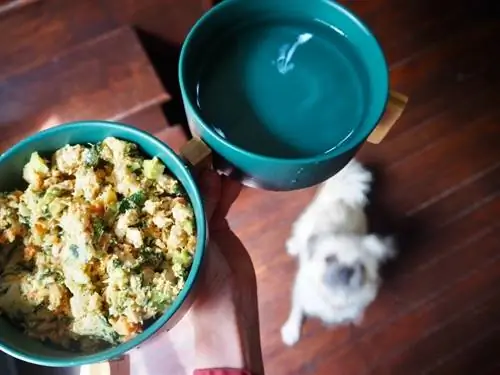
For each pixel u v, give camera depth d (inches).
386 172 51.2
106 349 20.1
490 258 50.1
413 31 54.4
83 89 40.9
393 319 48.7
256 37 25.2
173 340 28.7
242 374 26.0
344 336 48.3
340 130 23.9
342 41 25.0
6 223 20.9
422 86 53.4
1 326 20.1
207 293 26.1
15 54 40.5
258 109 24.3
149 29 43.4
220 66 24.8
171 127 42.1
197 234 20.8
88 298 19.9
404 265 49.6
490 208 51.1
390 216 50.4
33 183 21.3
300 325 48.3
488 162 52.1
